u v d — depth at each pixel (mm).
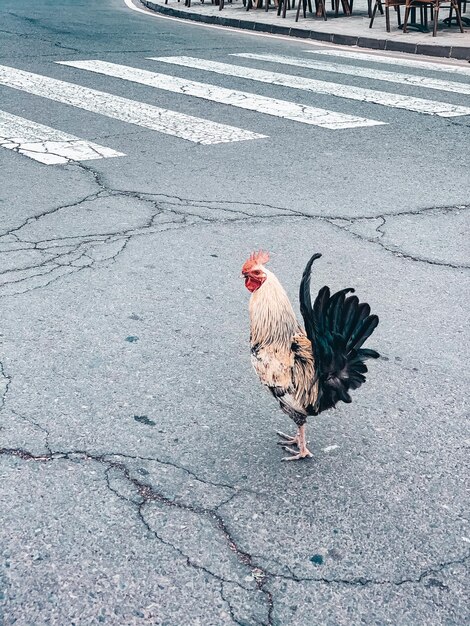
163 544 2156
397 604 1990
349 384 2299
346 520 2262
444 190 4781
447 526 2246
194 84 7324
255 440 2600
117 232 4125
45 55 8617
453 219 4371
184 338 3184
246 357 3061
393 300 3508
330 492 2371
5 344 3098
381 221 4324
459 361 3062
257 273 2330
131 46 9250
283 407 2412
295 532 2213
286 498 2342
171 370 2965
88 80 7430
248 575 2066
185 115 6293
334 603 1990
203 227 4215
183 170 5051
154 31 10469
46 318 3299
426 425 2686
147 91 7043
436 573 2086
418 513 2293
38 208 4395
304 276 2236
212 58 8594
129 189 4711
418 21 10742
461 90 7215
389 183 4883
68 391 2820
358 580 2061
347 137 5781
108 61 8320
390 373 2975
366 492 2375
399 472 2461
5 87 7109
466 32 9898
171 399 2795
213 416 2713
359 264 3834
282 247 3996
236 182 4855
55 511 2260
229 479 2414
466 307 3467
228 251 3945
